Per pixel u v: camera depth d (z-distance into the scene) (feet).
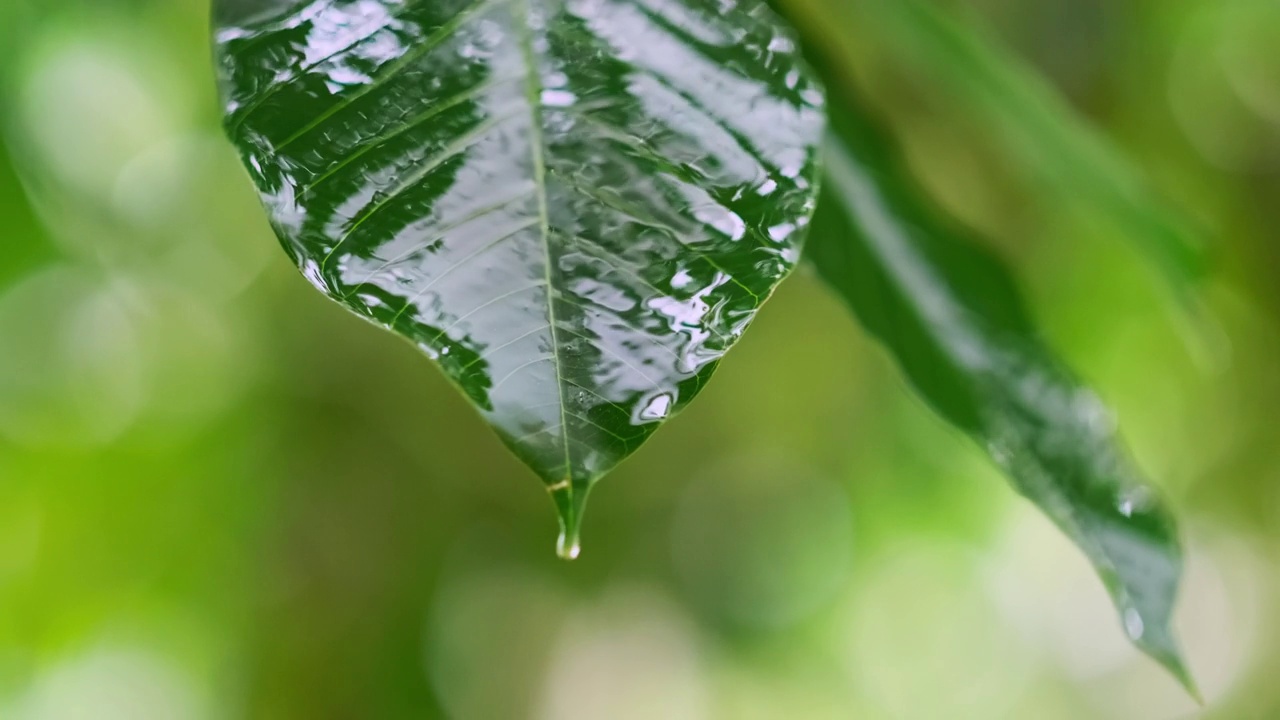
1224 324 6.33
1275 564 7.49
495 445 6.81
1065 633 10.27
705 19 1.73
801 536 8.31
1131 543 2.03
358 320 6.63
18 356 6.14
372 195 1.69
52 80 5.11
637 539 7.85
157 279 6.53
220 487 6.61
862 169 2.06
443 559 6.75
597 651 7.65
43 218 5.26
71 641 6.57
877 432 7.88
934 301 2.05
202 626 6.56
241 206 6.62
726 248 1.71
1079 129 2.12
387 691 6.48
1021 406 2.04
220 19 1.71
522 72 1.71
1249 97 6.04
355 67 1.70
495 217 1.70
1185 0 5.67
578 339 1.70
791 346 7.34
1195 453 7.39
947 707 9.96
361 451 6.63
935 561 9.41
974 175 5.23
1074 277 6.15
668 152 1.71
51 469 6.40
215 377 6.82
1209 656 7.97
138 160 6.04
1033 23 4.69
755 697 8.76
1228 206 6.15
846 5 2.41
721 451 7.85
